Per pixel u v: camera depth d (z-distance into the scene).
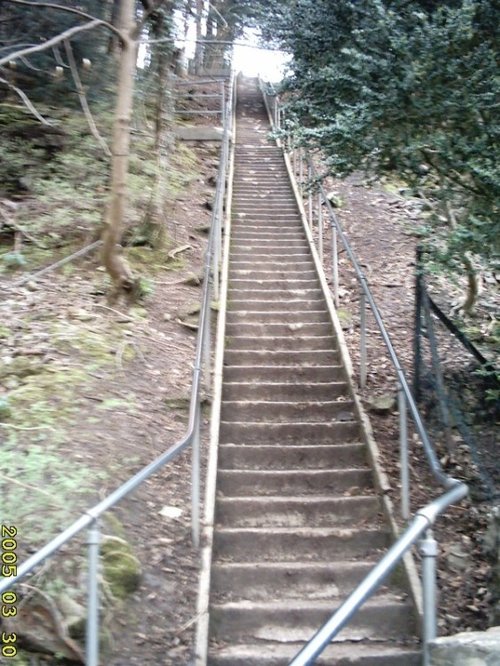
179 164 12.30
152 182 9.59
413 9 5.39
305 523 4.85
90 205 8.76
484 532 4.44
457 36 4.61
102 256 6.95
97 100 9.56
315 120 6.35
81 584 3.43
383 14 5.11
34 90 9.41
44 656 3.17
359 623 3.98
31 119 9.42
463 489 2.99
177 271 8.52
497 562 3.81
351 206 11.16
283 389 6.33
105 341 6.14
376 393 6.17
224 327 7.10
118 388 5.50
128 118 6.67
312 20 6.46
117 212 6.79
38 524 3.68
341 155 5.41
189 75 18.00
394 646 3.85
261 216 10.62
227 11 9.23
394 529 4.53
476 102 4.51
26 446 4.36
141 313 7.05
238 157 13.78
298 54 6.57
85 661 3.17
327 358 6.88
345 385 6.34
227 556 4.52
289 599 4.18
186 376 6.17
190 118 16.05
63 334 6.02
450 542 4.42
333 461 5.47
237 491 5.15
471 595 4.01
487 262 5.00
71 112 9.60
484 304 7.32
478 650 2.49
